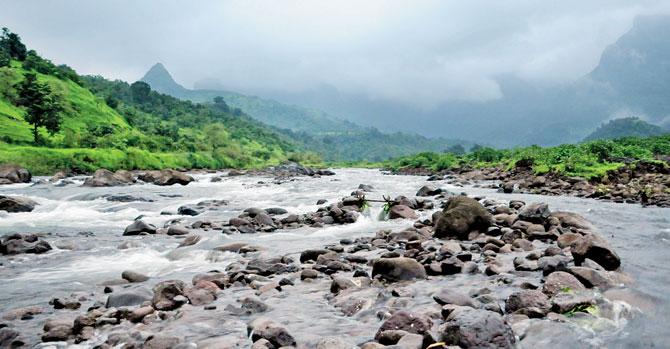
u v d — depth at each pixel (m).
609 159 40.91
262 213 18.17
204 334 6.01
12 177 44.78
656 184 27.23
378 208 20.94
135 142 102.00
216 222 18.64
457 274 8.62
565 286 6.73
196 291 7.75
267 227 16.69
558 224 13.36
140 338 5.89
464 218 12.86
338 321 6.43
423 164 80.06
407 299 7.00
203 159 100.69
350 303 7.09
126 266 11.12
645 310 6.00
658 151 52.34
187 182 47.78
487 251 10.48
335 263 9.88
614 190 26.39
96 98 135.38
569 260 8.80
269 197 30.31
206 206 25.05
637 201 22.41
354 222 18.09
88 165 65.69
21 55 133.38
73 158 65.75
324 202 25.23
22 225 18.55
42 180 46.62
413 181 47.72
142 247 13.40
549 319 5.69
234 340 5.74
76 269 10.81
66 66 156.38
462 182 42.25
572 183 31.28
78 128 107.06
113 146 87.25
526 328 5.42
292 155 150.50
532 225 12.94
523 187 32.69
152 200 28.73
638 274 7.94
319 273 9.55
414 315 5.66
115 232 16.56
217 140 142.50
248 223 17.34
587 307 5.96
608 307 5.99
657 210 18.66
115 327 6.48
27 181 45.81
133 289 8.08
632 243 11.25
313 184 43.78
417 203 21.06
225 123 197.88
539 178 32.84
